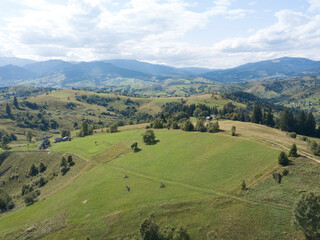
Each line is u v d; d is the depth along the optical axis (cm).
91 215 5962
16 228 6069
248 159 7588
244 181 5944
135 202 6191
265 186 5825
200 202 5722
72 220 5878
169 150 10238
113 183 7712
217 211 5353
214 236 4594
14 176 12144
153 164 8862
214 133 11750
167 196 6228
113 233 5259
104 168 9438
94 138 15450
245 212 5156
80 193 7356
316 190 5228
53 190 8856
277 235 4534
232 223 4966
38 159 13175
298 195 5278
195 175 7231
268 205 5212
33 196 8325
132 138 13800
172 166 8325
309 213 4269
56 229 5619
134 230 5253
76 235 5338
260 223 4831
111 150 11825
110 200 6569
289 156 6925
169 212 5566
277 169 6397
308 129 16088
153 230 4762
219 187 6253
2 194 9244
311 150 7444
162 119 17712
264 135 10794
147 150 10819
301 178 5788
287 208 5028
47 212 6681
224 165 7531
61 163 11269
